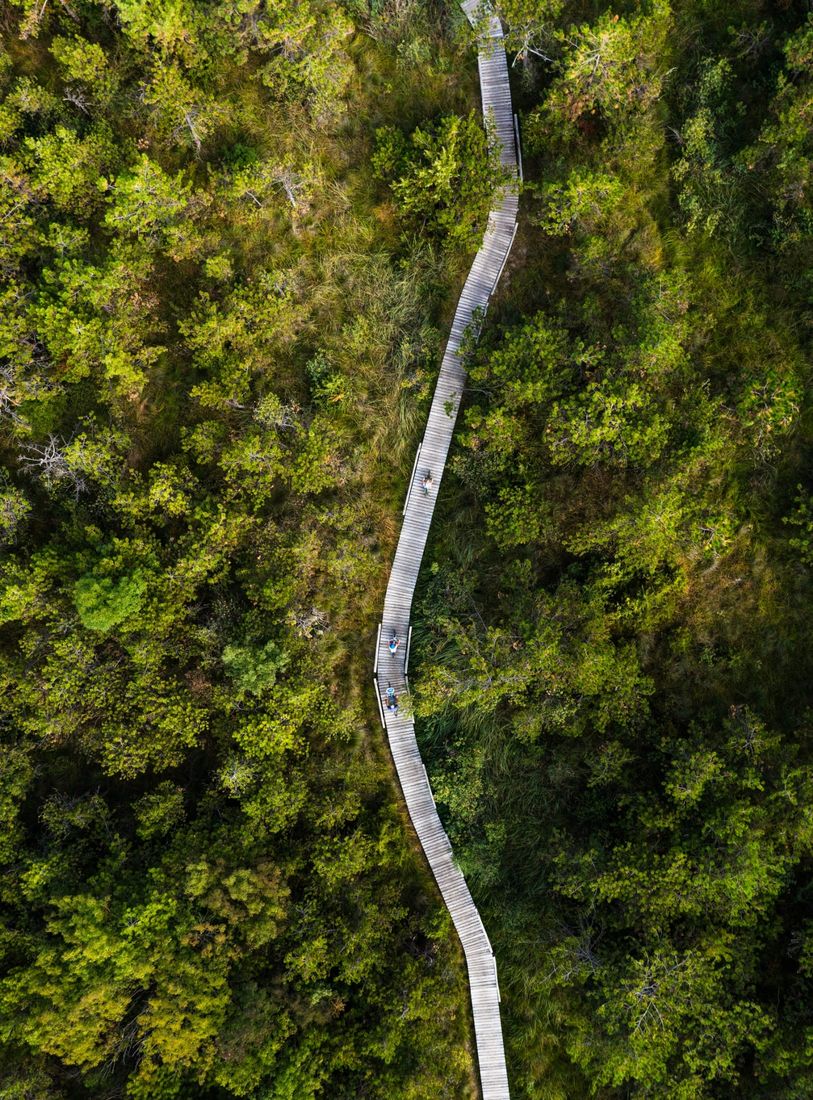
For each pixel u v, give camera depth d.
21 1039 17.09
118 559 18.92
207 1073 17.78
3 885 18.44
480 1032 20.44
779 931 19.67
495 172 20.38
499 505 20.97
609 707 20.69
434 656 21.09
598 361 20.09
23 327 18.84
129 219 18.94
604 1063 18.70
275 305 20.66
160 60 19.67
